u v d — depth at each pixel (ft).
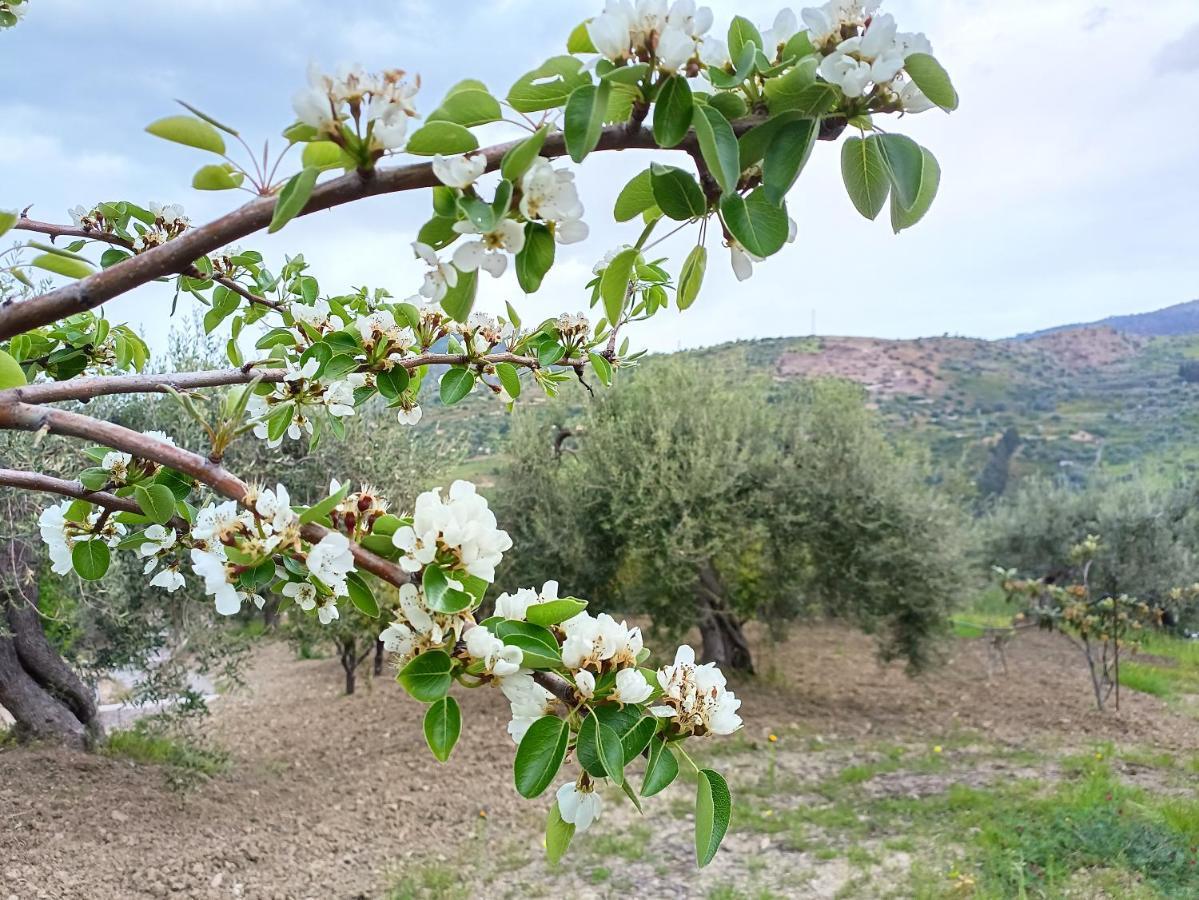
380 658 37.35
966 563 31.30
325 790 22.49
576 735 3.12
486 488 32.86
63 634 23.35
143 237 6.04
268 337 5.79
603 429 31.55
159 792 20.01
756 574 31.96
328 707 31.78
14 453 17.19
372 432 25.84
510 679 3.06
